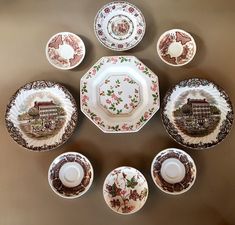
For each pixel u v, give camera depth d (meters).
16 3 1.13
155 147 0.97
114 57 1.02
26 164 0.96
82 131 0.99
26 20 1.11
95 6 1.13
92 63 1.06
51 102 1.00
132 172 0.91
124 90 1.01
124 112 0.99
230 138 0.98
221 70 1.05
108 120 0.98
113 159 0.96
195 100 0.99
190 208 0.90
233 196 0.92
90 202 0.92
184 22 1.10
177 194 0.91
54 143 0.95
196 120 0.97
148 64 1.05
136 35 1.07
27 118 0.98
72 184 0.92
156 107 0.97
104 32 1.08
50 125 0.98
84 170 0.93
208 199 0.91
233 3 1.12
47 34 1.10
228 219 0.89
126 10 1.09
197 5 1.12
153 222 0.89
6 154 0.97
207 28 1.09
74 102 0.99
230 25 1.10
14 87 1.04
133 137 0.98
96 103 1.00
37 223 0.90
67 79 1.04
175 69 1.04
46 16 1.12
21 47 1.08
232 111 0.97
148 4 1.13
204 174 0.94
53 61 1.04
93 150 0.97
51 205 0.92
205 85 1.00
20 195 0.93
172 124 0.97
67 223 0.90
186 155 0.92
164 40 1.06
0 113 1.01
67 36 1.06
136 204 0.89
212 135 0.95
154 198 0.92
